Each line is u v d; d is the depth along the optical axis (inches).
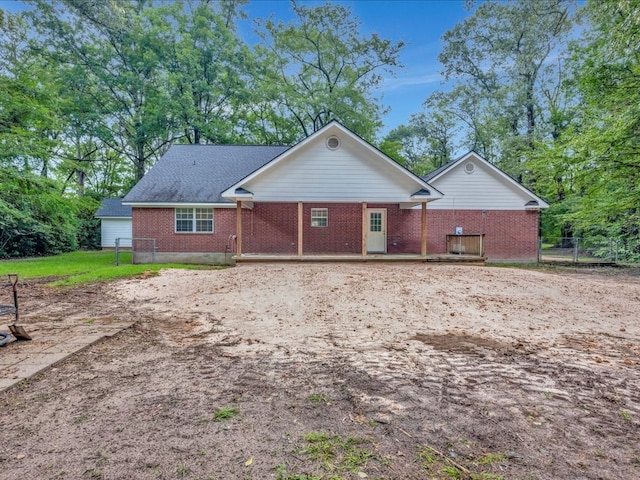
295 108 1067.3
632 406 113.1
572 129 601.3
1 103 521.7
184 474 77.8
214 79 1075.9
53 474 77.5
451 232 616.7
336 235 588.1
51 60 879.7
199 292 304.0
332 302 265.0
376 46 1022.4
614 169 493.4
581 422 102.7
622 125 433.1
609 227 649.6
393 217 602.5
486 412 107.6
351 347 169.6
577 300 290.8
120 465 80.8
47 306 259.8
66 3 878.4
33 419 100.9
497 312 244.5
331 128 502.3
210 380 129.6
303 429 96.7
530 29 900.6
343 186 511.5
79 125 968.9
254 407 109.0
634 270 529.3
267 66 1077.8
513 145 903.1
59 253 805.2
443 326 209.5
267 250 581.3
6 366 138.6
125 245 992.9
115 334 188.9
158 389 121.5
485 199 621.6
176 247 579.5
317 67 1083.9
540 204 616.4
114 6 914.7
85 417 102.1
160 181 608.7
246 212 580.1
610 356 161.9
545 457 85.6
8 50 539.8
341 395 117.9
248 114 1147.9
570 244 868.0
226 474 78.0
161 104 946.7
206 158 676.1
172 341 179.2
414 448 88.5
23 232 687.7
